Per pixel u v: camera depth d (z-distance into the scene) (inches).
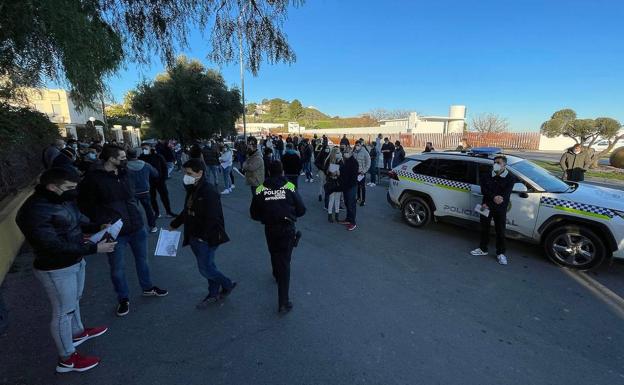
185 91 1093.1
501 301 145.9
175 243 144.3
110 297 147.8
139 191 236.1
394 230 251.3
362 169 332.2
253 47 208.7
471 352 111.6
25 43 167.3
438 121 1648.6
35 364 105.2
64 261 94.8
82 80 188.2
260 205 135.6
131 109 1298.0
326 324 127.6
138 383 97.1
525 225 196.9
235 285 153.3
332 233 243.1
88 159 338.0
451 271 177.3
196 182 128.7
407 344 115.6
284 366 104.4
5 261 173.9
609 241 168.6
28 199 90.1
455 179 232.4
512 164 214.2
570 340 118.6
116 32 187.5
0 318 100.2
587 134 657.6
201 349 112.5
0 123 245.8
